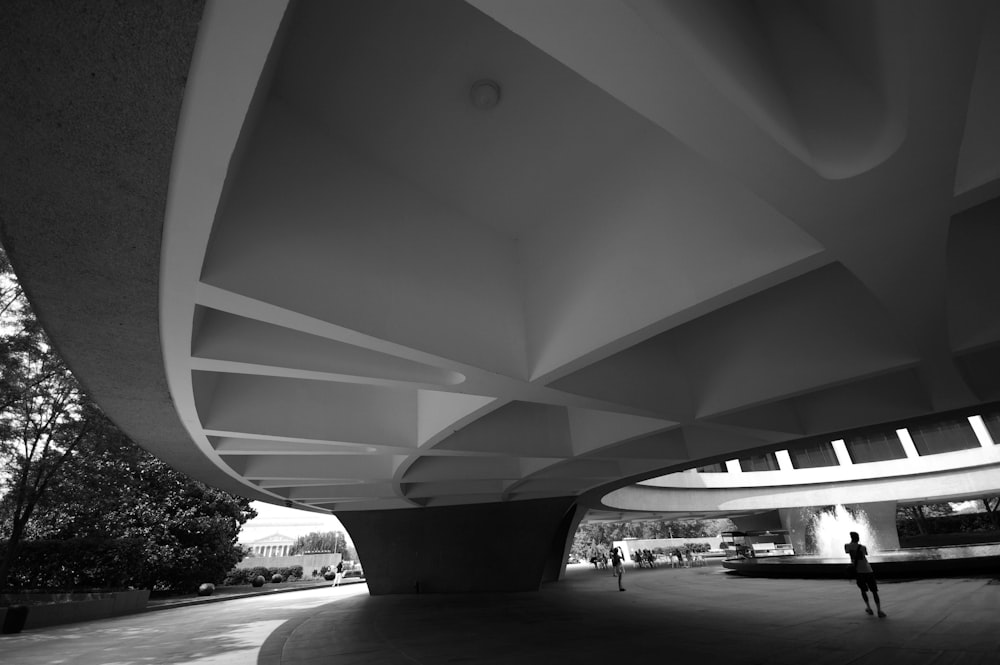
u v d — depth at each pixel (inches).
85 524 1220.5
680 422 483.2
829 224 212.7
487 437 536.7
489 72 255.6
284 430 445.7
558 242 331.6
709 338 470.6
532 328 336.2
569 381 365.7
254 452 514.6
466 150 292.8
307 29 225.6
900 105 162.6
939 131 163.8
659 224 278.7
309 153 264.5
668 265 269.3
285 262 240.2
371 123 272.7
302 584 1884.8
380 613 772.6
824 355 401.4
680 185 274.8
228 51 128.8
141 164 161.2
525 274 350.6
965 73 141.9
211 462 571.2
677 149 279.0
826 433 580.7
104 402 370.6
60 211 180.7
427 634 557.9
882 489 1581.0
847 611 550.3
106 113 144.5
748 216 249.4
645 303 273.4
